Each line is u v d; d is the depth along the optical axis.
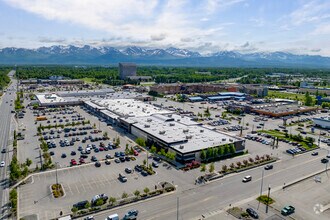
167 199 83.62
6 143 132.25
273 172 105.19
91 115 199.50
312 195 88.38
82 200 81.56
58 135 147.25
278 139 149.00
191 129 145.12
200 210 78.00
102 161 112.31
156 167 107.06
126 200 82.06
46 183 91.88
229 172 103.25
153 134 133.12
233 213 76.75
